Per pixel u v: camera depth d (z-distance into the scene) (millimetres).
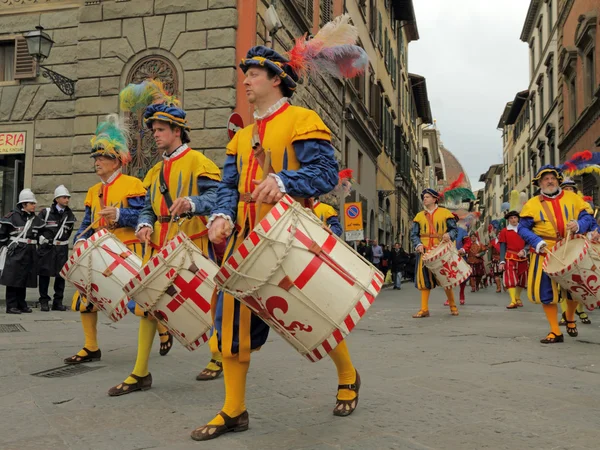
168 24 12633
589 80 25844
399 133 37938
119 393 4035
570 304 7043
